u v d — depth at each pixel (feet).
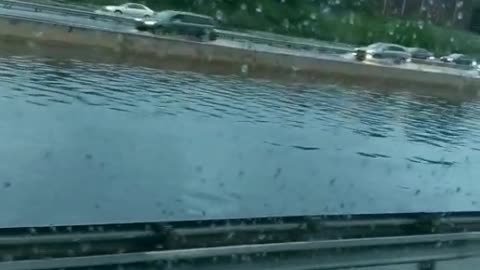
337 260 11.22
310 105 74.84
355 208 26.84
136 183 32.22
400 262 11.87
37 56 76.64
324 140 54.85
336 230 12.10
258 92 77.61
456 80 99.71
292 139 53.47
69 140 42.65
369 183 34.55
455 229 13.73
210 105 66.18
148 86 71.41
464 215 14.44
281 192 30.48
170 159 40.01
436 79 97.71
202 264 10.15
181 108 62.08
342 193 30.71
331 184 33.27
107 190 30.17
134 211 26.50
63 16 91.35
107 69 77.25
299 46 93.04
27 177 31.32
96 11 100.63
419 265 12.13
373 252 11.57
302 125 61.87
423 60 102.73
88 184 31.07
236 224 11.44
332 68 90.89
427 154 52.54
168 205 27.84
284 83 86.53
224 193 30.32
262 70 87.25
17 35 77.30
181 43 85.51
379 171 40.09
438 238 12.44
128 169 35.76
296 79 87.61
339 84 90.79
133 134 47.29
